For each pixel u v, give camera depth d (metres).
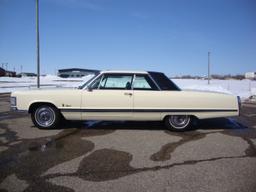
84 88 6.69
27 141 5.70
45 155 4.76
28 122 7.89
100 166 4.24
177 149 5.19
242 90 23.73
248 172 4.00
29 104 6.70
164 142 5.71
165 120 6.74
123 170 4.07
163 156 4.75
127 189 3.44
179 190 3.41
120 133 6.51
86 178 3.78
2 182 3.63
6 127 7.14
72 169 4.11
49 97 6.65
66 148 5.20
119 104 6.57
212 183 3.61
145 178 3.78
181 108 6.61
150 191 3.38
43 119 6.86
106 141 5.74
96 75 6.74
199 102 6.62
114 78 6.69
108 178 3.78
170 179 3.74
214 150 5.14
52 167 4.18
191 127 7.29
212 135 6.40
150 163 4.39
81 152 4.95
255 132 6.77
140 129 6.97
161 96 6.57
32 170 4.06
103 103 6.58
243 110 11.12
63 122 7.71
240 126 7.55
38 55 17.30
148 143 5.61
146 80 6.67
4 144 5.46
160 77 6.74
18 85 29.91
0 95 18.28
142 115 6.63
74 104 6.64
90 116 6.69
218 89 20.61
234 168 4.17
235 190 3.40
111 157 4.68
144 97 6.56
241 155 4.84
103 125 7.42
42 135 6.23
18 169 4.09
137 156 4.74
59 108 6.68
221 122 8.15
